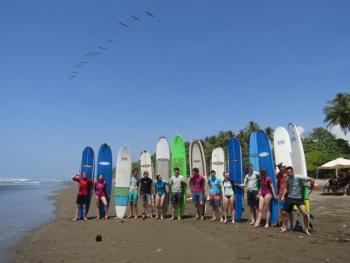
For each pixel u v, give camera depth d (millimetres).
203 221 12453
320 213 14047
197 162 14773
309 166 43281
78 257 8094
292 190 9633
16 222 14680
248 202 11469
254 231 10180
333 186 24312
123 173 14656
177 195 13047
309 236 9344
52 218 15750
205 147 57969
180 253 7953
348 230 10172
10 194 40031
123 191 14375
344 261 6863
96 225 12297
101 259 7801
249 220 12180
